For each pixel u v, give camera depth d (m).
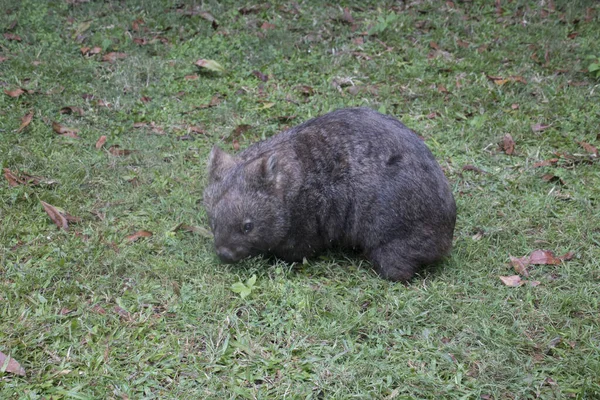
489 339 4.37
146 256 5.05
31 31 8.53
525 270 5.05
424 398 3.94
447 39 8.87
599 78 8.05
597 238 5.46
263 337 4.34
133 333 4.27
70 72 7.70
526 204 5.91
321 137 5.05
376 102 7.50
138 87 7.59
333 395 3.91
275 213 4.88
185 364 4.08
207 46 8.50
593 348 4.28
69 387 3.87
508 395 3.99
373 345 4.36
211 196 4.96
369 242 4.96
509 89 7.84
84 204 5.68
